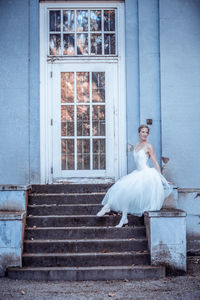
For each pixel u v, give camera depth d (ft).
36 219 18.08
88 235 17.46
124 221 17.70
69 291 14.06
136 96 22.45
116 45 22.97
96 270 15.60
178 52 22.08
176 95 21.93
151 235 16.25
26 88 22.15
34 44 22.50
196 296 13.39
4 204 18.01
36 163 22.08
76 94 22.82
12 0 22.38
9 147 21.97
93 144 22.71
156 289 14.21
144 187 17.62
